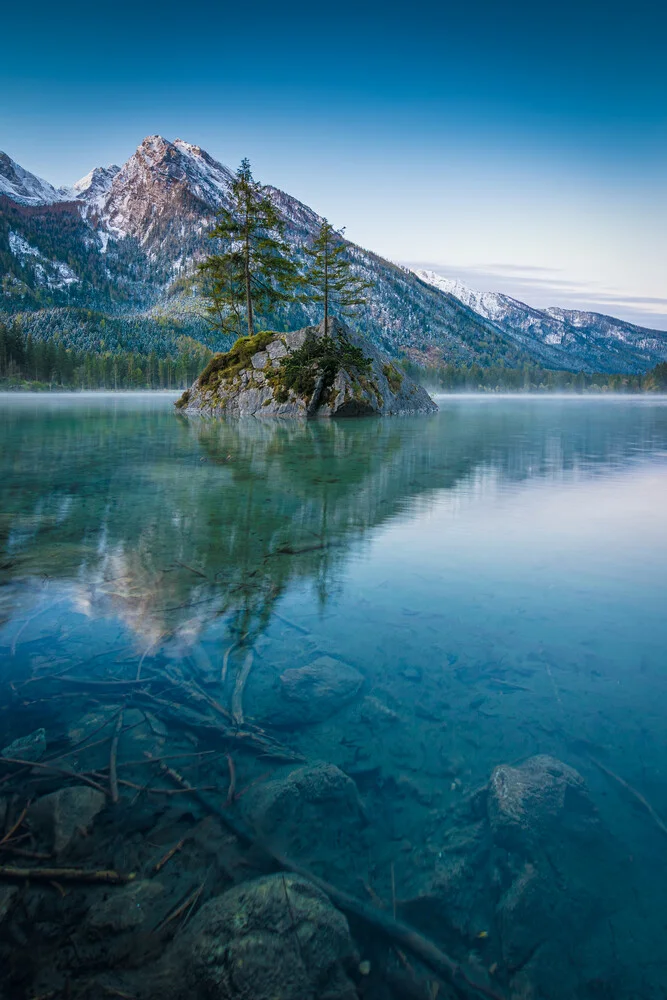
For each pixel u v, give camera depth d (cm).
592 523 588
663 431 1939
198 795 197
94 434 1642
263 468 966
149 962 141
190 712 246
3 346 12025
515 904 160
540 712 247
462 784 206
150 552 467
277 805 191
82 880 163
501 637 318
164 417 2555
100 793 196
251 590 386
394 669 283
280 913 151
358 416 2795
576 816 188
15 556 452
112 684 268
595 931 154
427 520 596
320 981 139
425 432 1834
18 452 1180
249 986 135
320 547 490
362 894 163
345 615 347
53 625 327
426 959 146
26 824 182
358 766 214
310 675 272
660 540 522
